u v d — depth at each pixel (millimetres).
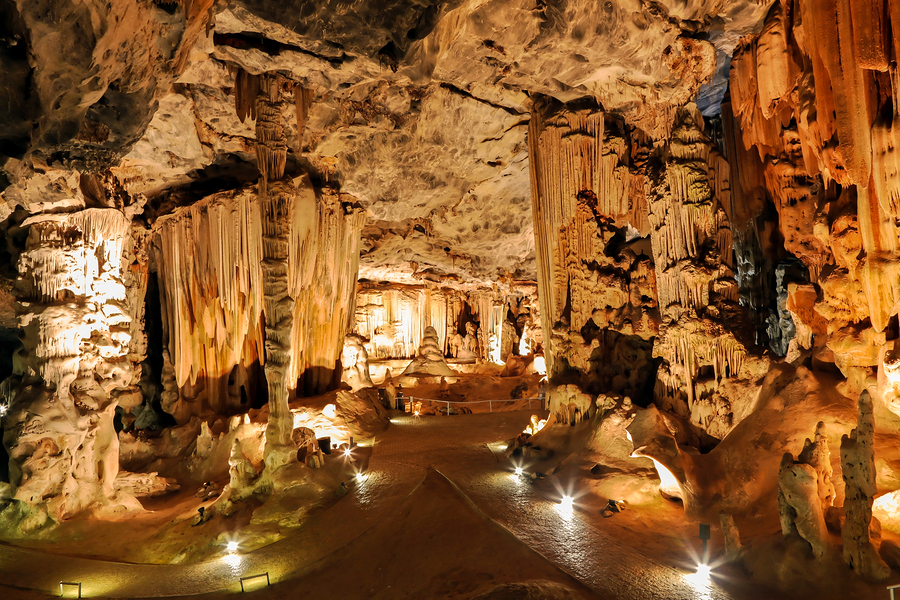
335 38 9477
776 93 9078
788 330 12109
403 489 10578
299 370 16125
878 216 6984
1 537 10930
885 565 5828
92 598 8711
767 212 12375
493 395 20906
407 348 26141
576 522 8430
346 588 8031
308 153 14367
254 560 9328
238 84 11430
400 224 20047
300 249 14836
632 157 12344
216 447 14008
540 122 12703
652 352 11492
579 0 8859
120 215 12844
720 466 8758
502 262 21922
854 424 7785
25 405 11273
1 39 5176
